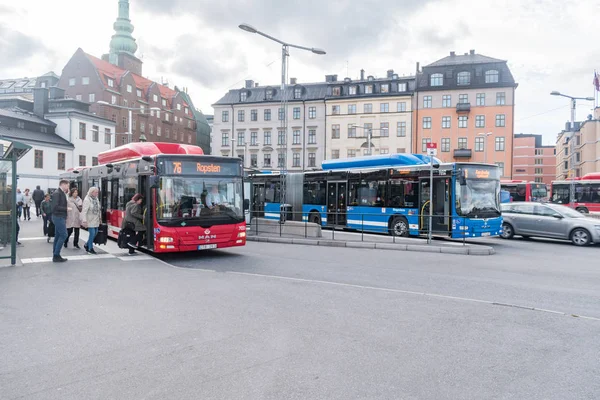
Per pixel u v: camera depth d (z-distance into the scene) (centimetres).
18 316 662
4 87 8912
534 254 1453
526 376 448
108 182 1703
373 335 573
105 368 469
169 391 414
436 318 654
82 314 673
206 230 1233
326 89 7106
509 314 680
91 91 7306
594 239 1709
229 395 405
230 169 1298
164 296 788
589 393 411
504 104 6312
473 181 1636
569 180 3756
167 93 9388
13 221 1112
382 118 6688
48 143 5269
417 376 446
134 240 1312
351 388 419
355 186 2019
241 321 635
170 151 1465
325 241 1672
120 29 8981
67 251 1377
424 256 1359
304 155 7050
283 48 2111
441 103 6506
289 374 451
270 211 2372
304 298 776
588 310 713
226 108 7438
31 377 448
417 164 1802
